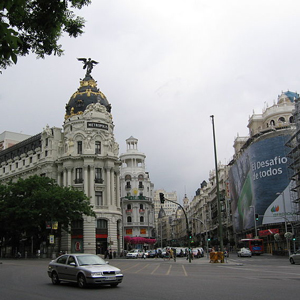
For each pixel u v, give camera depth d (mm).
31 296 18062
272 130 92875
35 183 76312
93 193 90688
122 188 147375
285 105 96562
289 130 87062
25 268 42594
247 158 96625
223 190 140625
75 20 18062
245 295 17406
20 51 16766
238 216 108688
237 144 124812
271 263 49281
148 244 136250
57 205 73188
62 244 88188
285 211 77500
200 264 50750
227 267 42125
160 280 25906
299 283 22453
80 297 17609
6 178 113312
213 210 156375
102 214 90125
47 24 15891
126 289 20578
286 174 85312
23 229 75375
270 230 87438
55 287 22078
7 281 26172
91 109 95438
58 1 15484
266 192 87812
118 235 94438
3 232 79875
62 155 96062
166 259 72438
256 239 85125
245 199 100125
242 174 101938
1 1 10555
